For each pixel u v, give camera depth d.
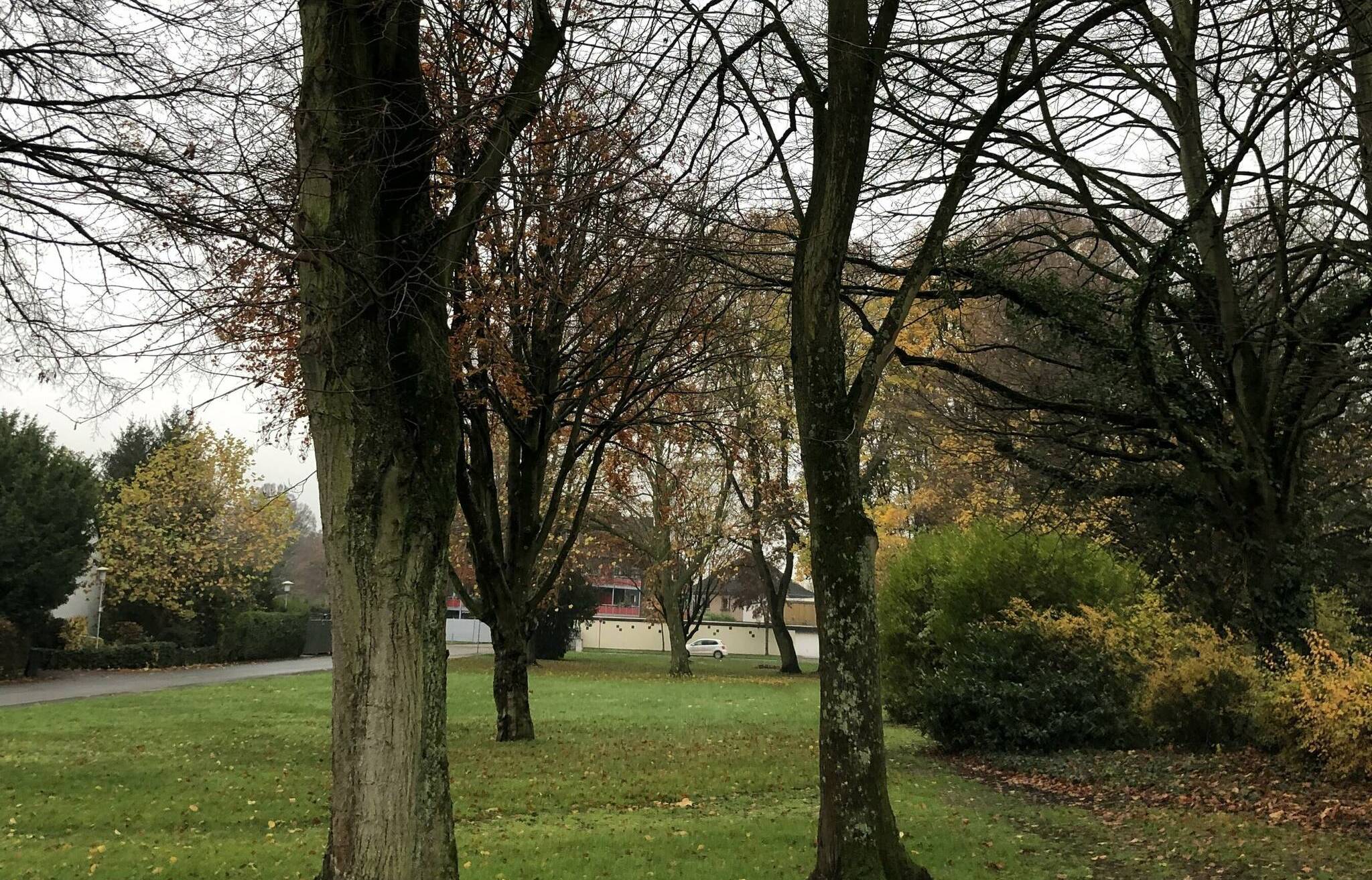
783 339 19.48
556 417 17.09
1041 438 15.02
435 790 5.58
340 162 5.88
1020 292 13.32
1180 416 12.89
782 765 13.53
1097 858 8.20
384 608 5.52
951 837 8.91
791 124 9.23
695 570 38.25
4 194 6.68
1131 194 13.09
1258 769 11.22
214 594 40.69
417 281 6.04
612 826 9.53
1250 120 11.38
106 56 7.21
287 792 11.52
